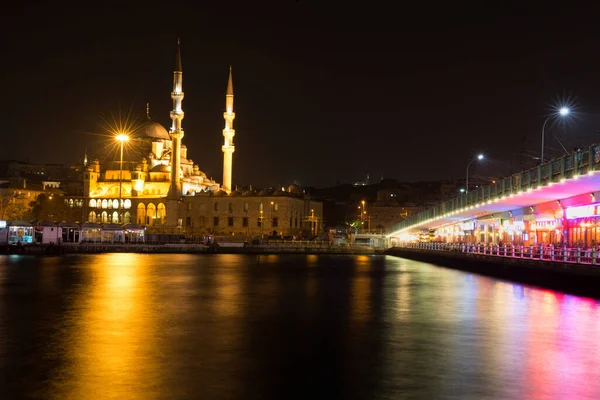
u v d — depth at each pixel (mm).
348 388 20031
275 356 24469
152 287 51938
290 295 46531
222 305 39875
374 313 36375
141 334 28859
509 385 20297
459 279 63594
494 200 70625
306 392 19625
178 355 24500
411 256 124188
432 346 26438
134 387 19969
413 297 45250
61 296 44062
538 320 33438
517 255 68938
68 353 24672
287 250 161500
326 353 25062
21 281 56250
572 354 24781
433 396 19188
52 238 131375
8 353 24656
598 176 47844
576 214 63000
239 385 20328
